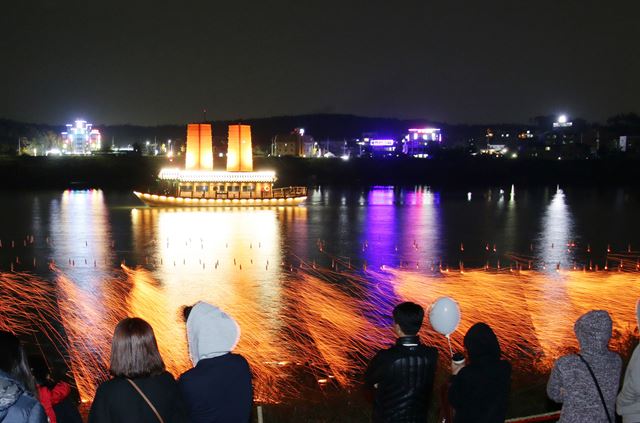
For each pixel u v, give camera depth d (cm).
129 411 522
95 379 2044
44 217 7944
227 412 581
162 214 8525
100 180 15012
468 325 2700
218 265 4581
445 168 18338
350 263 4672
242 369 596
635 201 10669
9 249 5328
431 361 642
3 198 10831
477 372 620
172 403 541
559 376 634
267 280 3984
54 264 4597
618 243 5784
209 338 591
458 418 630
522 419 802
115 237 6175
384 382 636
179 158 16938
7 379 475
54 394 577
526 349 2339
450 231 6625
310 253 5181
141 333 542
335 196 11906
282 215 8462
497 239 6016
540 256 5041
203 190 9950
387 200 10981
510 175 17650
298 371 1983
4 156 15450
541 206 9731
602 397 618
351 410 1202
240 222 7594
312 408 1237
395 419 632
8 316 2961
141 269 4409
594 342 632
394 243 5759
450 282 3925
